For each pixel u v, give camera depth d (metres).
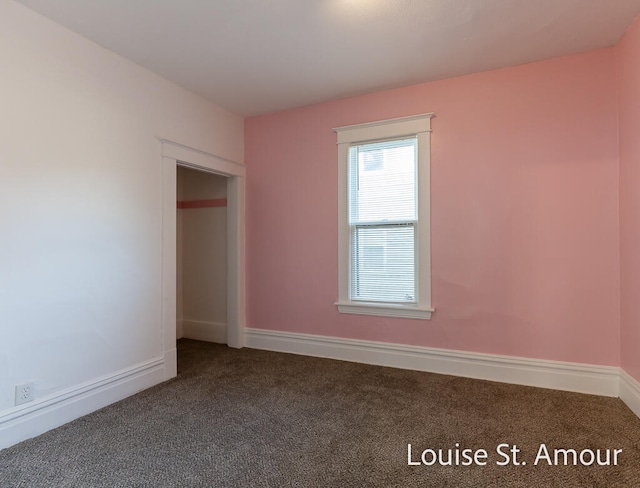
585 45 2.63
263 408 2.49
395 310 3.34
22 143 2.12
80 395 2.40
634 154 2.38
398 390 2.79
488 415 2.36
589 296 2.72
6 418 2.01
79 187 2.43
